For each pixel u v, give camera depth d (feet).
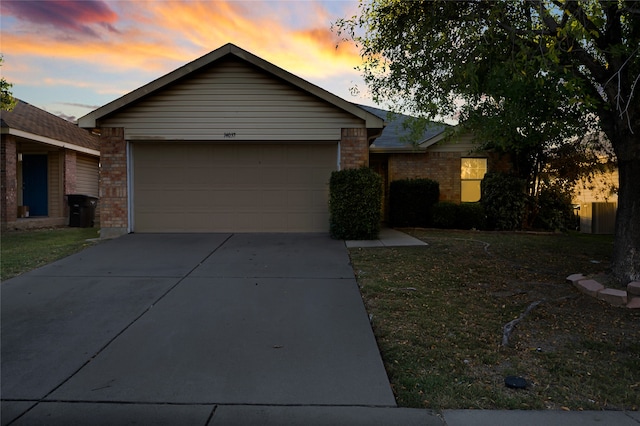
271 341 14.55
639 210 19.77
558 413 10.32
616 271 20.33
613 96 19.52
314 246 29.84
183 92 33.94
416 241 32.04
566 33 16.83
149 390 11.37
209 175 35.01
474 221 43.86
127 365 12.82
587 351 13.89
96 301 18.60
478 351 13.78
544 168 46.14
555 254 29.76
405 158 49.88
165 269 23.73
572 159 43.29
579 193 53.26
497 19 21.13
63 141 50.98
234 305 18.08
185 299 18.83
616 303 18.33
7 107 40.75
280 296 19.22
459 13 23.39
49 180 53.31
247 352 13.70
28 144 50.21
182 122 33.94
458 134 36.70
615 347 14.16
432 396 11.10
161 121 33.91
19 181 53.67
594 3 17.28
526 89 23.34
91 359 13.23
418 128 36.24
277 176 35.19
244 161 35.06
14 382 11.80
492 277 22.81
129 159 34.45
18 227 45.32
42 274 22.79
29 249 29.86
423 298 18.99
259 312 17.26
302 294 19.49
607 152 42.06
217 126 34.06
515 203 44.19
